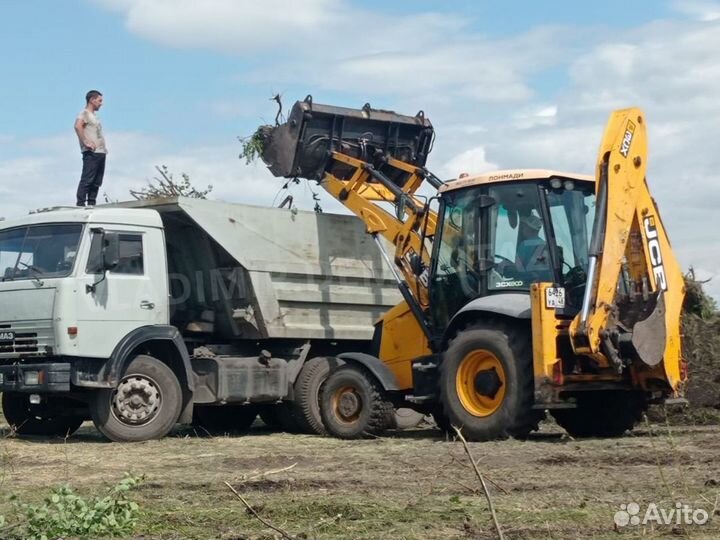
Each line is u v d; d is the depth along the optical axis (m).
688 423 13.88
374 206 14.66
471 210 12.84
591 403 13.24
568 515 7.39
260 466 10.43
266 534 7.07
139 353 13.65
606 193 11.77
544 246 12.25
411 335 13.69
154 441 13.21
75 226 13.21
